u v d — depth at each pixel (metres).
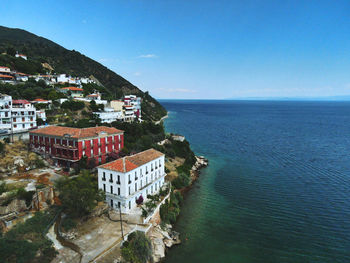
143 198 52.06
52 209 44.50
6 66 130.38
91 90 160.88
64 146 63.66
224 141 134.00
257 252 41.19
